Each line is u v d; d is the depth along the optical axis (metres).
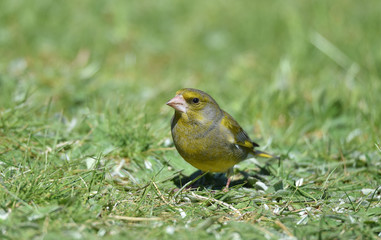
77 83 14.55
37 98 13.22
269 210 8.36
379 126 12.60
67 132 10.78
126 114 11.28
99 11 19.86
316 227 7.59
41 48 17.20
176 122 9.04
